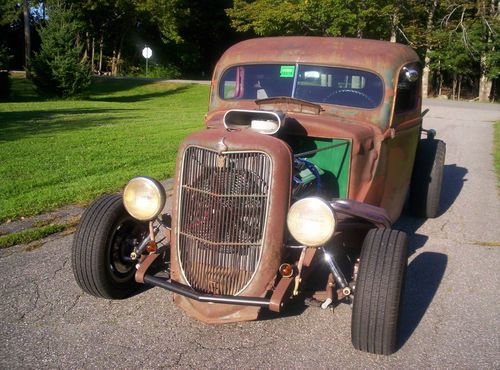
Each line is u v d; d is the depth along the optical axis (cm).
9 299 465
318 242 360
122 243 462
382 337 372
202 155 390
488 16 3862
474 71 4569
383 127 493
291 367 374
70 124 1599
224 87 543
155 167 986
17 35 5375
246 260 387
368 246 386
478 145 1438
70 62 3147
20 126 1526
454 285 516
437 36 3909
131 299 472
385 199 534
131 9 4884
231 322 391
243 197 381
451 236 662
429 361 385
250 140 380
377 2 3459
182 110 2386
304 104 487
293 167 392
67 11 3180
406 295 493
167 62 5828
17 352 386
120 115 1972
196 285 399
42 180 863
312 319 443
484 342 412
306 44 536
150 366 372
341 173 454
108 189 821
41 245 595
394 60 512
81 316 440
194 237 395
